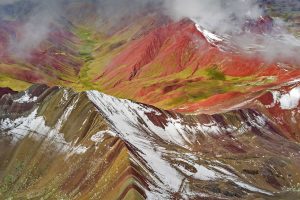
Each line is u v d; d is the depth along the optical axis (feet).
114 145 474.08
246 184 506.48
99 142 486.38
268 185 526.57
